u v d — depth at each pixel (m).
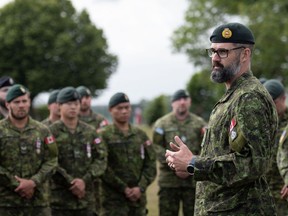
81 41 50.91
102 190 9.13
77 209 8.74
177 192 10.55
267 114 4.69
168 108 44.31
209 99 43.56
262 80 10.16
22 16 49.22
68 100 8.88
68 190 8.73
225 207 4.80
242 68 4.92
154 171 9.34
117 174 9.11
